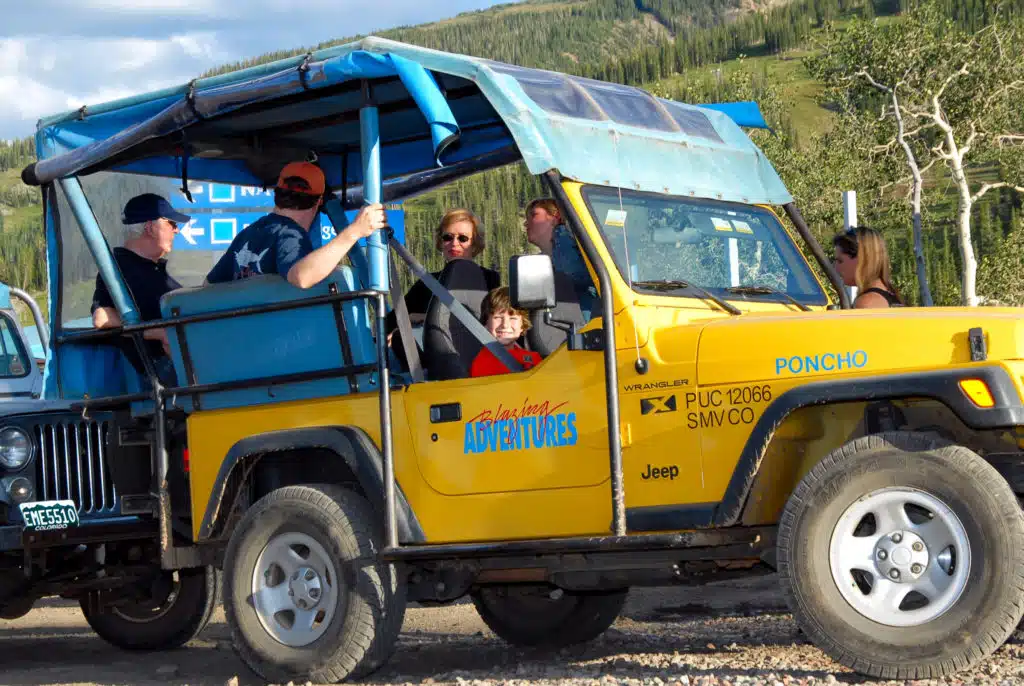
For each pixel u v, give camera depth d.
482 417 5.74
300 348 6.27
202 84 6.54
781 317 5.18
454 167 7.95
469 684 5.71
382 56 5.77
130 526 7.39
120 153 7.06
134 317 6.98
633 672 5.71
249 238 6.73
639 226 5.81
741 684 5.04
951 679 4.73
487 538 5.70
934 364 4.82
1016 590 4.59
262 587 6.18
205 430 6.66
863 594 4.85
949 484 4.69
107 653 8.14
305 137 7.58
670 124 6.40
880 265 6.87
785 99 44.88
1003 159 40.84
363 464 5.99
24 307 10.59
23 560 7.29
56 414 7.42
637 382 5.33
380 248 6.01
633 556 5.52
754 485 5.11
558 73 6.10
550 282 5.25
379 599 5.91
